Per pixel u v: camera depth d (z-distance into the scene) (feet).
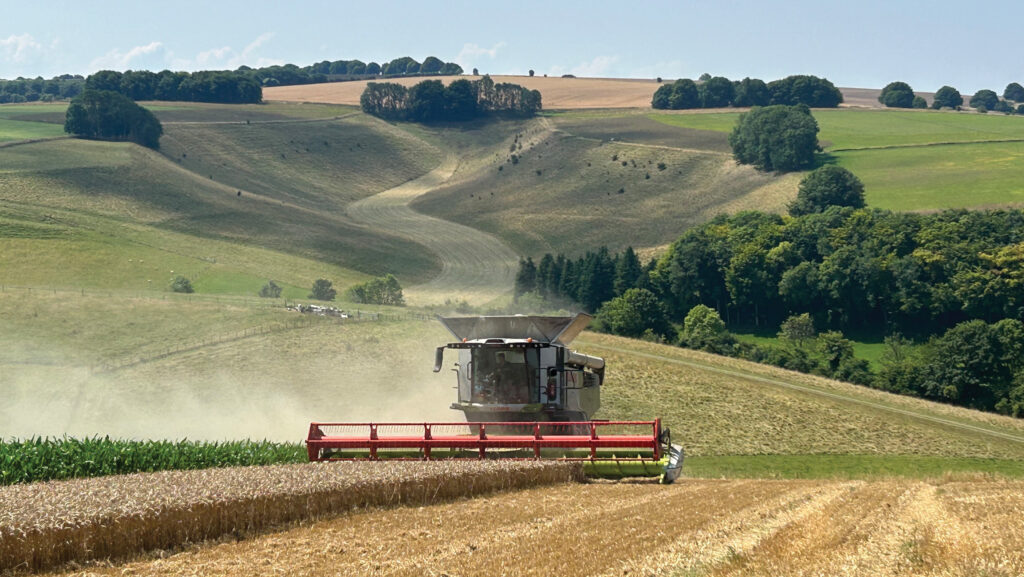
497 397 109.50
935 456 232.73
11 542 55.42
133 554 59.72
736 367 353.10
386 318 358.84
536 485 88.53
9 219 581.53
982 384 336.29
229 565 55.98
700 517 67.31
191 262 566.36
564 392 112.16
